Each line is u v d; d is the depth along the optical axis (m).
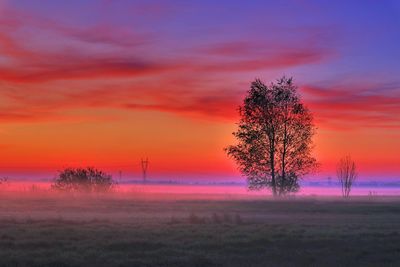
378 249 19.67
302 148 59.50
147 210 39.75
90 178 64.06
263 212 38.94
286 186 59.47
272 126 60.00
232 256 18.06
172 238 21.59
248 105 60.34
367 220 32.19
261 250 19.34
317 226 27.19
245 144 60.34
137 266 16.28
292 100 60.00
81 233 22.72
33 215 33.84
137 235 22.30
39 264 16.17
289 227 26.34
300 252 18.91
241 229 24.88
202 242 20.55
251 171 60.44
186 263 16.72
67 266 16.19
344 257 18.16
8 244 19.72
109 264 16.39
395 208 42.78
